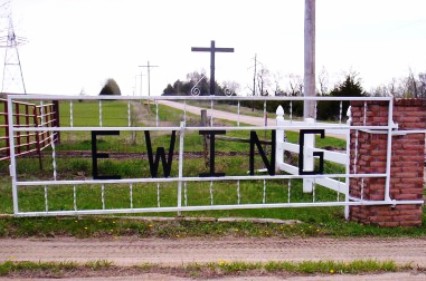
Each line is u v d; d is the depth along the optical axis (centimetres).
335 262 517
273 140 654
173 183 948
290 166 966
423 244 605
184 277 469
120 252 551
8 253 540
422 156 670
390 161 661
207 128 630
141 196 824
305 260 533
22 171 1055
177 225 640
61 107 3123
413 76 4075
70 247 564
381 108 656
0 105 2342
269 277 472
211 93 1171
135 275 473
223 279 466
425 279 477
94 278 464
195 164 1138
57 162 1152
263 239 612
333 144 1666
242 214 719
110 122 2072
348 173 698
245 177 643
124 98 601
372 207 670
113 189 885
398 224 675
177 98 608
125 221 642
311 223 677
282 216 707
